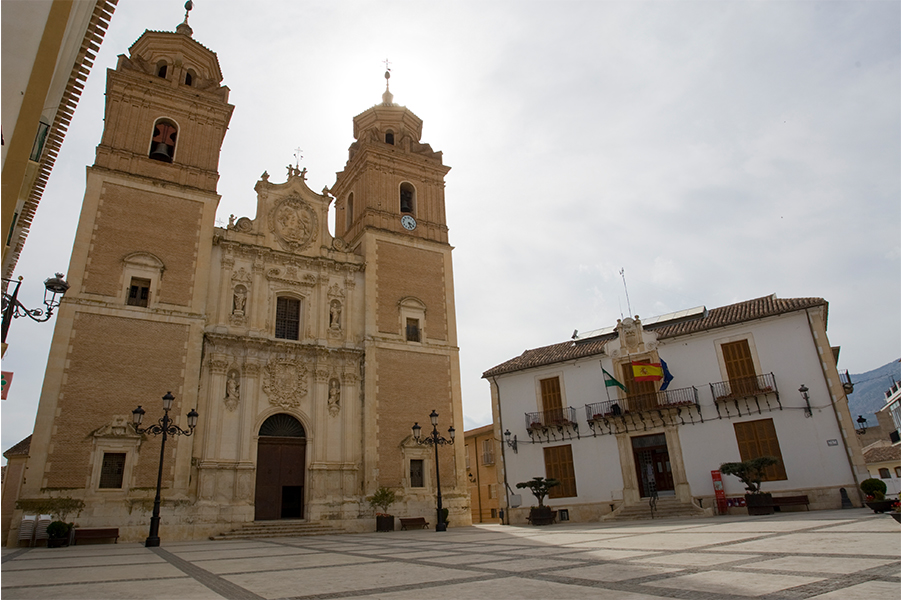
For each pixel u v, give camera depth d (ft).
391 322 103.40
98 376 75.82
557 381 104.73
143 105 93.20
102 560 42.73
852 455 77.36
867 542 29.25
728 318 91.61
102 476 72.64
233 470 81.61
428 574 26.84
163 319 82.69
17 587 25.54
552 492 99.19
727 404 87.71
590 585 20.40
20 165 14.85
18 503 66.54
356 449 92.68
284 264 97.40
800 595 16.20
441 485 97.09
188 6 110.11
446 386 104.42
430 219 117.60
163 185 89.25
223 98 100.78
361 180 115.44
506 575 24.71
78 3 28.78
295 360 92.07
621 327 100.17
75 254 79.56
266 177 100.78
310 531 80.74
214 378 84.17
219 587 24.52
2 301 41.19
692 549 31.96
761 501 70.64
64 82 35.24
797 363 83.97
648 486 92.43
